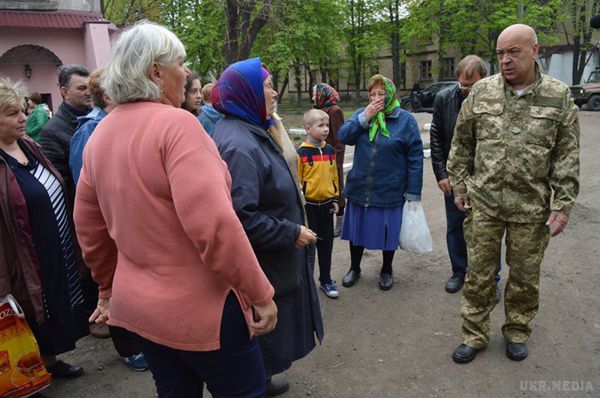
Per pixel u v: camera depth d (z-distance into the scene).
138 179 1.44
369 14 26.11
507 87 2.69
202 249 1.39
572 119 2.60
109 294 1.78
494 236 2.82
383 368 2.94
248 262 1.44
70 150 2.95
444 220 5.85
